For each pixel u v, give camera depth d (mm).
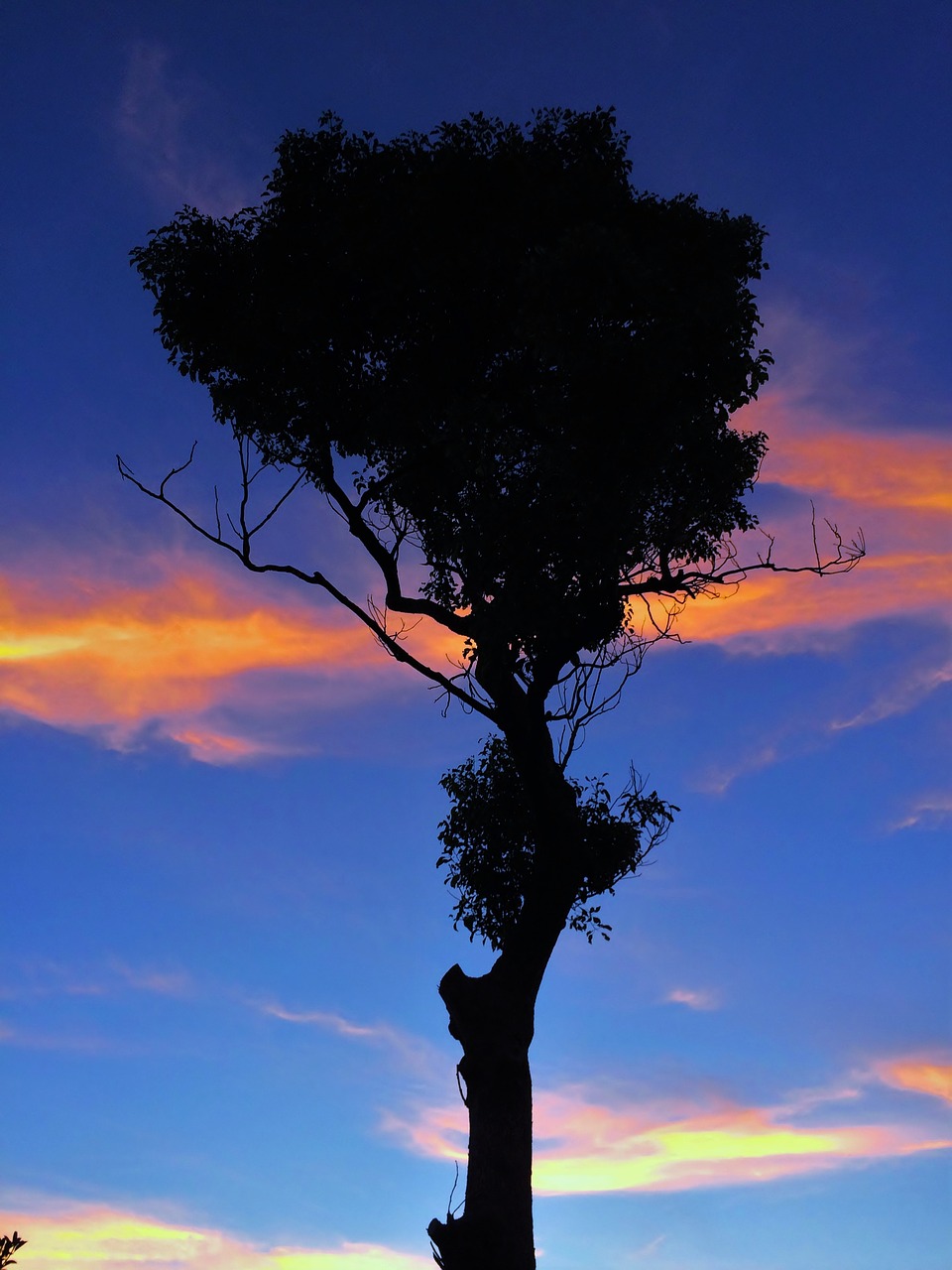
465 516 17047
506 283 16172
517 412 16391
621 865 17109
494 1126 14578
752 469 16375
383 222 15953
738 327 15391
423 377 16688
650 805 17391
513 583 15812
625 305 14969
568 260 14695
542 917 15812
